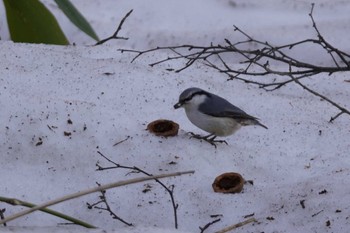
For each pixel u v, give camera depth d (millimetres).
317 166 10992
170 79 12898
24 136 10836
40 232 8047
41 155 10617
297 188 10188
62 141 10852
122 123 11406
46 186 10133
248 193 10211
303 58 16359
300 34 16906
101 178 10359
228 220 9695
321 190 10031
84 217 9664
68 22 16562
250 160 11078
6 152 10602
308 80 14141
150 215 9773
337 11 17688
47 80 12367
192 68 13641
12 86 11977
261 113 12461
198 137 11375
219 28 17109
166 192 10133
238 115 11305
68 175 10367
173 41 16766
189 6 17844
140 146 10992
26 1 13367
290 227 9367
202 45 16703
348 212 9422
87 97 12094
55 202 7719
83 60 13078
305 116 12422
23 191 9984
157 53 14000
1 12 16016
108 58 13664
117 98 12148
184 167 10727
